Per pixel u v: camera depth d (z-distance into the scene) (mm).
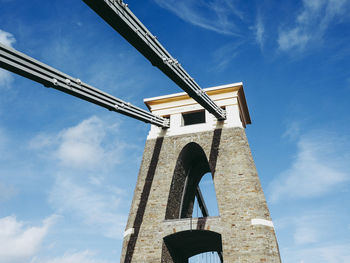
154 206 20672
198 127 23062
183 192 23703
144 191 21469
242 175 20016
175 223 19672
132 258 19109
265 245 17406
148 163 22688
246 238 17844
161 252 18984
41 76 12750
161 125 23078
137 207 20938
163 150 22938
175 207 22078
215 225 18844
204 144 22156
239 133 21797
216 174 20609
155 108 24922
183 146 22609
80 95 14820
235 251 17672
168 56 15180
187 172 24484
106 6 11156
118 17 11758
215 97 23750
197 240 20859
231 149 21297
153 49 13812
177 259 21406
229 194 19578
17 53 11773
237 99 23516
